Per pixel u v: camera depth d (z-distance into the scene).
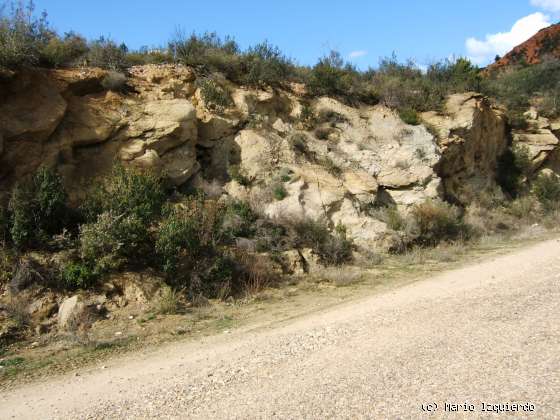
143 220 11.75
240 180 16.67
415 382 5.34
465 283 11.18
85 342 8.54
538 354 5.81
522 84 38.28
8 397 6.44
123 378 6.84
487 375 5.34
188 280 11.56
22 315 9.16
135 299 10.42
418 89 25.23
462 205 22.83
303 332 8.30
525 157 27.98
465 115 23.72
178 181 15.20
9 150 11.94
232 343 8.21
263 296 11.88
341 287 12.91
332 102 21.70
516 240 20.12
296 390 5.52
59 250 10.70
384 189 19.75
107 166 13.84
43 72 13.42
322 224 15.70
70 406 5.88
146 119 14.77
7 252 10.20
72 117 13.64
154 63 18.05
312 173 17.73
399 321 8.09
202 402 5.54
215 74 18.59
